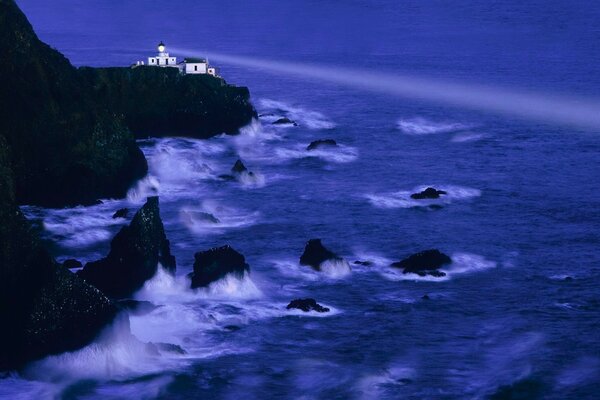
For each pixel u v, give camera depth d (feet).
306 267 314.96
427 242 348.18
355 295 295.69
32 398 229.25
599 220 381.81
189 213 364.99
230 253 294.05
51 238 340.39
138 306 272.72
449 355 257.96
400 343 264.11
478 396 237.04
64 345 242.58
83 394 232.53
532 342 265.13
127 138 396.98
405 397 235.61
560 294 300.40
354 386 240.32
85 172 378.12
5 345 242.37
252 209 385.70
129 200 390.21
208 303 282.97
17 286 247.50
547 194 419.54
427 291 300.40
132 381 238.68
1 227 247.91
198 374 243.19
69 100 385.50
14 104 371.97
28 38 384.47
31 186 372.38
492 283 308.60
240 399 233.76
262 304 285.02
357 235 355.15
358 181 435.12
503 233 361.71
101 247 334.24
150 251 288.51
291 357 254.47
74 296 246.06
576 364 253.44
